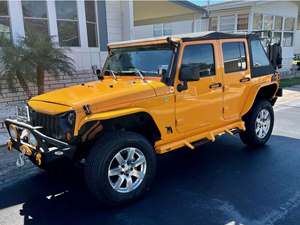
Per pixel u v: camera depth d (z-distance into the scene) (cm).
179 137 406
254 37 503
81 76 936
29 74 658
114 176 344
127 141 341
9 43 678
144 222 316
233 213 327
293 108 873
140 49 420
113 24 1029
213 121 446
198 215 325
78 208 348
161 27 2169
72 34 925
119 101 339
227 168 447
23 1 812
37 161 336
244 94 487
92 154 328
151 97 362
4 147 546
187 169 449
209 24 1691
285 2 1712
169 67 379
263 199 354
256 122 520
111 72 454
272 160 473
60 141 321
